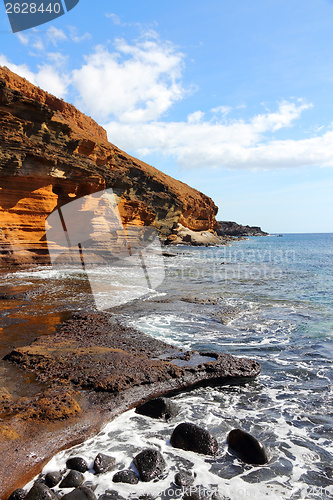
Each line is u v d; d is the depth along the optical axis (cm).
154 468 290
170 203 5119
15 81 4422
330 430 374
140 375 471
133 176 4622
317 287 1505
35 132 2164
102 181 2372
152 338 667
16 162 1795
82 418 362
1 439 308
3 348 579
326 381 511
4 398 389
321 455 327
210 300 1105
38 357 523
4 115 1888
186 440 330
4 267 1656
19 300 976
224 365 530
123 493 265
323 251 4966
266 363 580
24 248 1817
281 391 475
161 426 370
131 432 356
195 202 6662
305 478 291
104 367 492
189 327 775
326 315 941
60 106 4950
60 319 783
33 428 333
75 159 2300
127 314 859
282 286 1534
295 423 388
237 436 331
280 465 309
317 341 702
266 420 393
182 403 432
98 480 279
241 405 431
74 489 256
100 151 3203
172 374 488
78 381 446
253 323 840
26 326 718
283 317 912
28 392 412
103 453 315
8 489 258
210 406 427
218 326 794
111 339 640
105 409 388
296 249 5434
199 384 488
